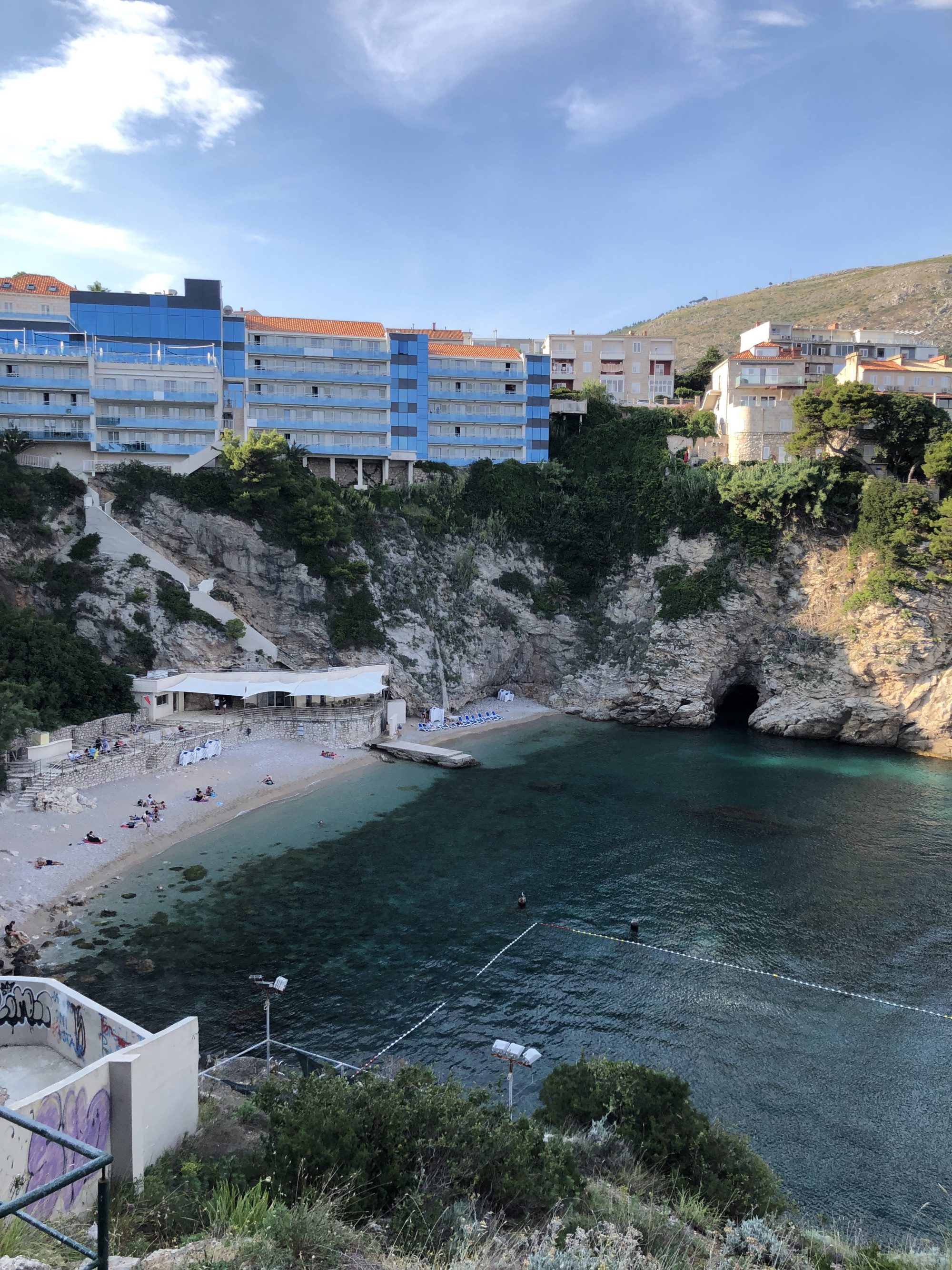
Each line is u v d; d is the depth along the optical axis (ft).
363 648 275.80
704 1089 94.73
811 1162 83.51
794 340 406.00
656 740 275.39
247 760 217.36
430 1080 61.21
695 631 306.96
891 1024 108.47
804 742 275.39
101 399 279.49
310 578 271.69
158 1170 50.80
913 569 278.46
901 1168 82.94
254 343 315.78
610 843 173.99
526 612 328.08
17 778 166.20
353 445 319.47
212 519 262.47
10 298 305.94
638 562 328.29
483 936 131.34
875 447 308.81
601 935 132.67
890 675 272.51
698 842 174.70
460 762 230.89
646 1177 57.16
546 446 352.08
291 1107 55.21
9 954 117.80
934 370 345.31
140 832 166.71
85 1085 50.62
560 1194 46.93
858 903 145.48
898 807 200.44
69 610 233.96
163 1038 55.93
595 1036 104.99
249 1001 110.22
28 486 239.50
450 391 348.18
